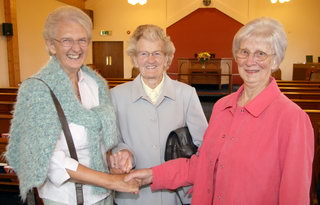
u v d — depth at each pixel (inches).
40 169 42.6
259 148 42.9
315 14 417.7
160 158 62.1
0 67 281.1
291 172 39.6
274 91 45.0
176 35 451.5
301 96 185.5
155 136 61.9
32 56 331.9
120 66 462.6
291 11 423.2
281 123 42.0
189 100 65.1
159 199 61.9
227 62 358.6
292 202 39.2
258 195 42.6
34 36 334.3
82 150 49.5
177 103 63.9
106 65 466.0
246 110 45.9
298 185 39.3
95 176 48.1
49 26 48.4
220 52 446.9
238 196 43.7
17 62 295.1
